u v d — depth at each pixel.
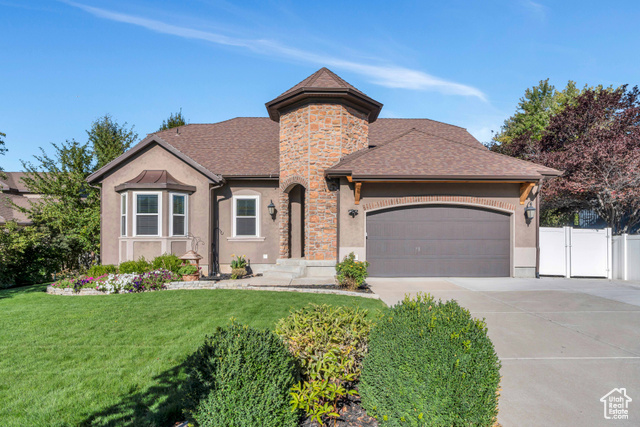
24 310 8.26
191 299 9.10
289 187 14.12
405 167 12.25
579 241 13.46
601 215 19.61
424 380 2.97
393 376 3.20
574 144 19.06
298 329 4.05
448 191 12.69
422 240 12.86
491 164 12.70
